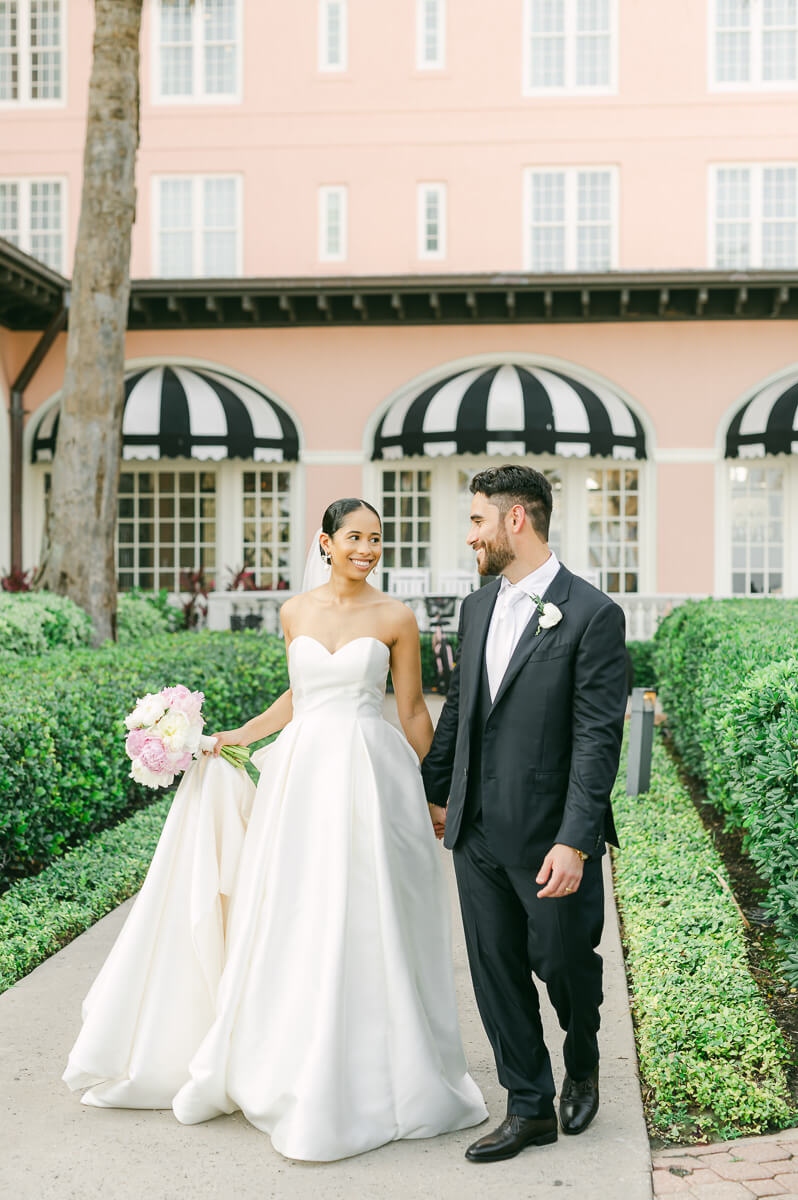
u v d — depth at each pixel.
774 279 16.14
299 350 17.75
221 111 18.34
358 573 3.60
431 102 18.19
